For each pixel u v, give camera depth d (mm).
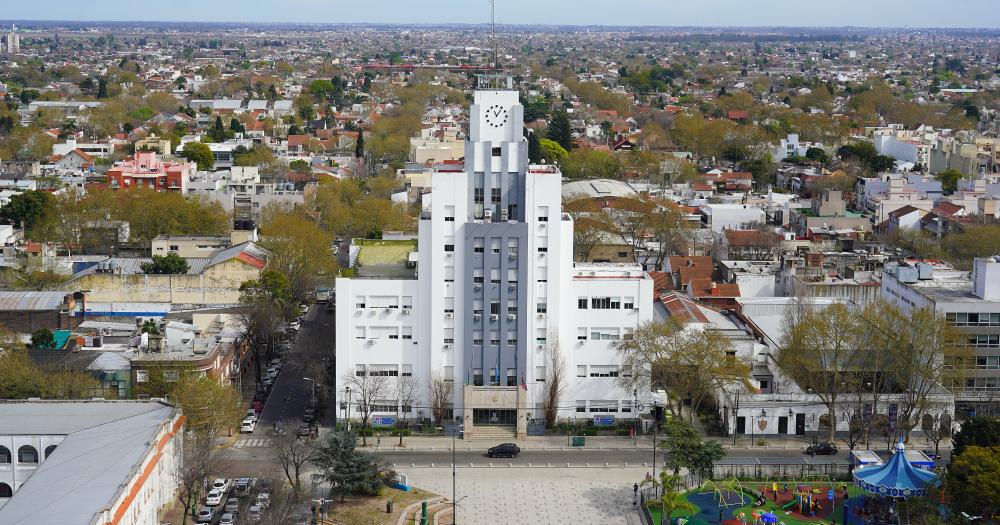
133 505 184250
